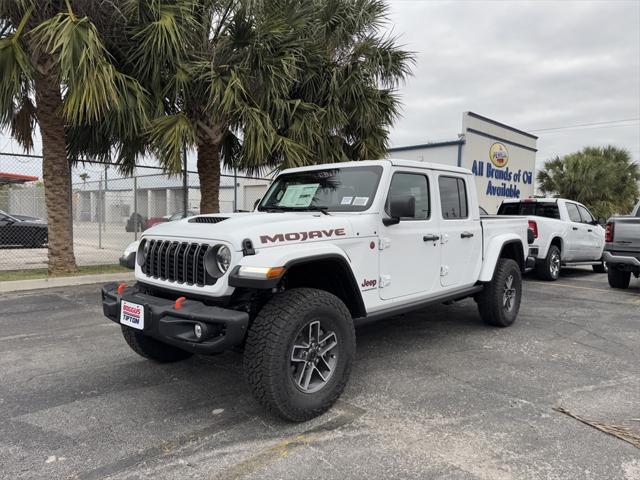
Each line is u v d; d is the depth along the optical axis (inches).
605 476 98.3
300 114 329.1
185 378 153.6
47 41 258.4
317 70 345.7
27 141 335.6
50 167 313.0
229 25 302.0
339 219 139.6
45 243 516.7
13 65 254.8
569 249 394.3
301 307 118.4
